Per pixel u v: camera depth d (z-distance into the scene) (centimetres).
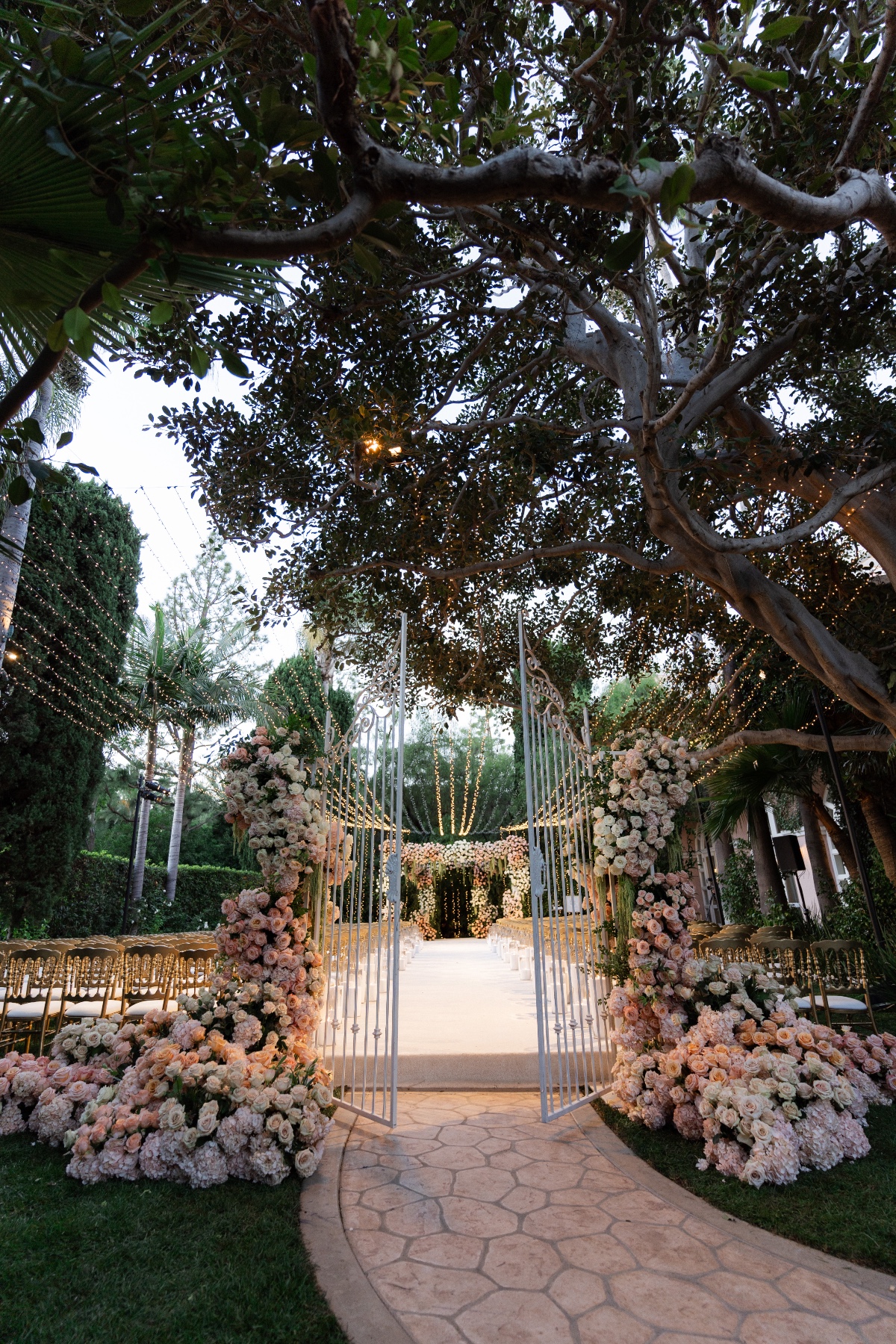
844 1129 339
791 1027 390
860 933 854
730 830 1077
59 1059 393
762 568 757
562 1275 245
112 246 192
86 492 1216
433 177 142
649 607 842
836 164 245
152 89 153
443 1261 254
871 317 475
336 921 525
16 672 1081
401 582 796
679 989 412
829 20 301
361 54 130
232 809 445
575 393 768
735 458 587
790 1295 231
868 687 600
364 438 568
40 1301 221
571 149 405
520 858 1551
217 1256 250
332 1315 219
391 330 568
